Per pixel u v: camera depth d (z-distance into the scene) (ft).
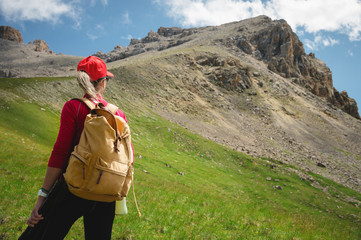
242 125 317.22
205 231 22.25
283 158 238.89
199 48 531.09
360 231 45.42
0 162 45.37
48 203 8.33
